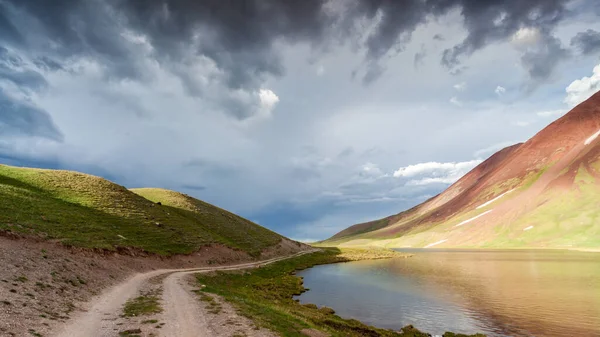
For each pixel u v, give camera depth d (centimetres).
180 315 2605
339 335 2786
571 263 10625
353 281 7488
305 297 5566
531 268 9569
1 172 8081
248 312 2895
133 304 2925
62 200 7281
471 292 6025
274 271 8575
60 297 2691
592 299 5256
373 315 4400
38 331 1906
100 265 4266
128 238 6175
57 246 4153
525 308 4753
